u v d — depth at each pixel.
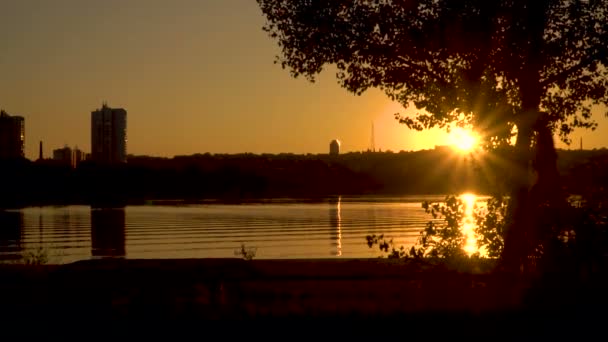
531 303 16.02
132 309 15.95
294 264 19.44
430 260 17.17
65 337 14.41
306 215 154.12
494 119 19.55
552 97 21.08
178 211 172.00
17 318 15.37
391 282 19.67
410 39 19.97
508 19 19.25
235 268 17.22
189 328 14.84
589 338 14.41
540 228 16.44
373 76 21.14
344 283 19.69
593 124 21.41
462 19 19.22
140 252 78.00
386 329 14.79
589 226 16.02
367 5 20.61
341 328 14.86
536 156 18.81
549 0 19.28
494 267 16.98
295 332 14.66
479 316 15.38
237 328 14.87
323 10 20.59
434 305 16.44
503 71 19.73
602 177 16.25
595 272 16.08
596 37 19.70
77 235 104.50
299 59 21.34
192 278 16.53
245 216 151.62
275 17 21.27
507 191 17.31
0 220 139.62
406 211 168.50
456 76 20.11
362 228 115.00
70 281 16.47
